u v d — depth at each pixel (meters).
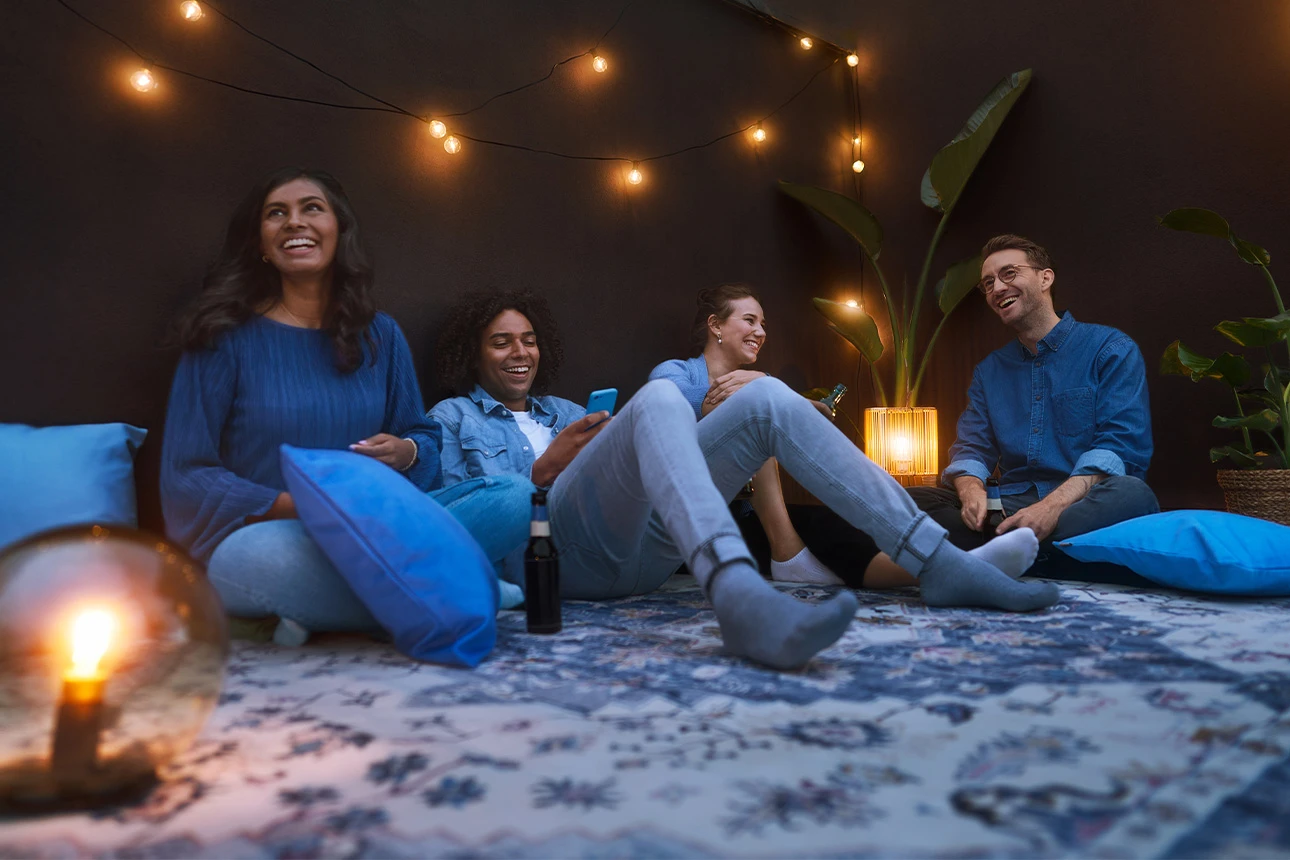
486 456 2.36
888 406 3.94
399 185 2.63
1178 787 0.76
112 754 0.77
